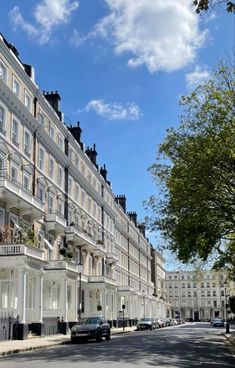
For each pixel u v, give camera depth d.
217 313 162.25
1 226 31.47
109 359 17.38
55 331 36.59
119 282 72.31
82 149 53.50
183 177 27.50
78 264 43.00
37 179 38.22
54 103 45.69
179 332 49.03
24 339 28.91
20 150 35.00
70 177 47.75
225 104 26.44
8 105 32.91
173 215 29.58
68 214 46.81
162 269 130.75
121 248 75.38
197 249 28.97
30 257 30.50
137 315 81.19
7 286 31.53
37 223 38.03
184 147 27.55
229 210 27.77
